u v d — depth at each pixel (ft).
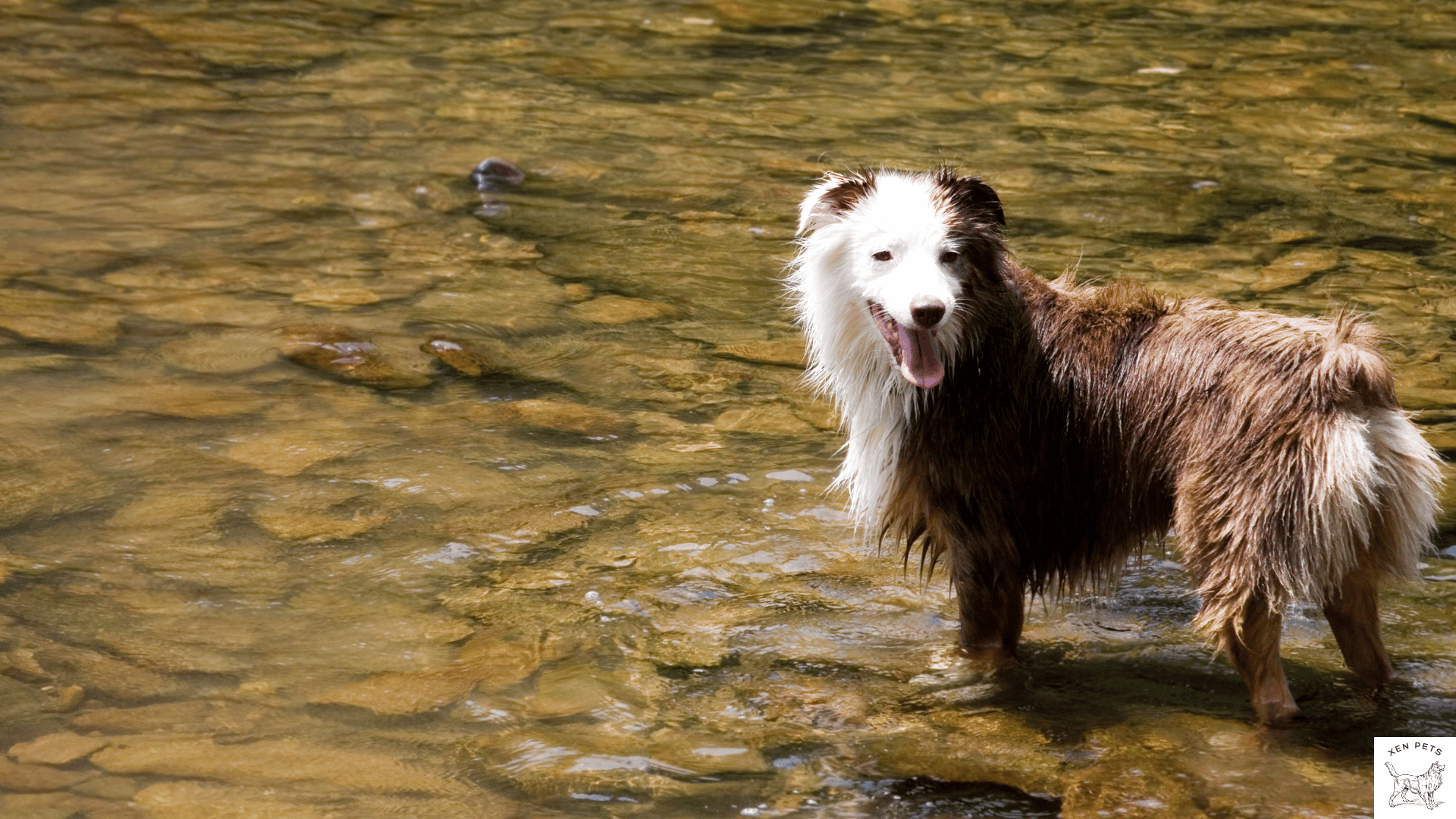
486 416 24.18
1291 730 15.78
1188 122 41.98
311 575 19.25
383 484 21.77
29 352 25.94
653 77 46.44
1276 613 15.25
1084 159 38.55
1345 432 14.85
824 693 16.83
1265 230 33.17
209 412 23.94
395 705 16.38
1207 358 16.11
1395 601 18.72
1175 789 14.82
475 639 17.84
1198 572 15.80
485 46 49.70
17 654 17.21
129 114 41.16
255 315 28.09
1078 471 17.12
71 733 15.65
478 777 15.05
